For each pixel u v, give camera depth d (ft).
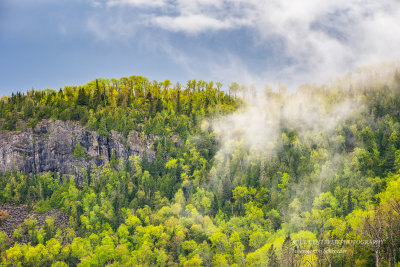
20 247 511.81
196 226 544.21
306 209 584.81
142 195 621.72
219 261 466.70
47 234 547.90
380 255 341.62
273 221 563.48
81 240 520.01
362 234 388.37
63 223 589.73
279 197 609.42
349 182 604.49
